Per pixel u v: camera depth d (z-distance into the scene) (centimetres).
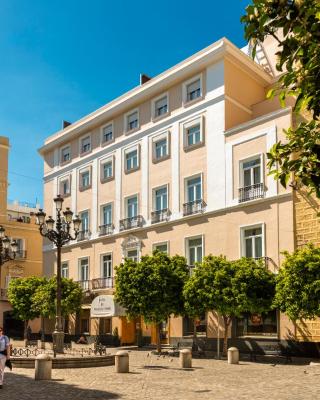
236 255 2900
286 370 1966
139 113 3744
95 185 4072
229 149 3034
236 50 3191
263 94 3400
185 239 3231
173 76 3431
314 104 573
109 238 3831
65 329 4109
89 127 4191
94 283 3847
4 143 5341
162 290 2634
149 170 3581
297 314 2180
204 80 3269
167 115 3497
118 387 1473
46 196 4644
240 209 2920
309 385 1509
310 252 2212
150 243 3475
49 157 4688
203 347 2973
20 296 3831
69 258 4216
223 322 2900
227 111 3112
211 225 3080
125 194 3762
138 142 3712
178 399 1249
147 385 1516
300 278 2155
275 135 2798
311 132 618
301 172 605
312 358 2466
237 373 1856
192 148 3278
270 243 2739
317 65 548
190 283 2544
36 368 1647
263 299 2416
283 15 570
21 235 5369
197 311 2539
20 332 4938
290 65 577
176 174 3359
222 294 2447
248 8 568
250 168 2925
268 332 2702
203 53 3288
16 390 1412
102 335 3647
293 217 2655
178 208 3306
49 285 3547
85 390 1412
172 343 3194
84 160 4234
